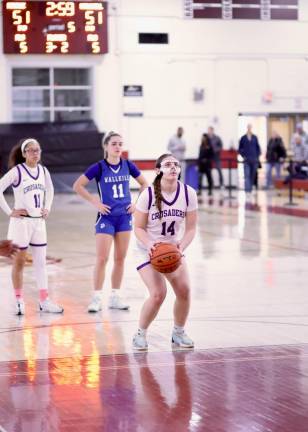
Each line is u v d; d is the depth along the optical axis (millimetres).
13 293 14445
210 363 9617
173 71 38938
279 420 7555
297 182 35781
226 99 39562
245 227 24297
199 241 21203
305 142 36781
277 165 38562
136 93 38594
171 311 12680
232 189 39875
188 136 39281
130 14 38250
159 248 9922
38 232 12672
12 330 11523
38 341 10844
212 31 39156
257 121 40094
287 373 9164
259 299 13594
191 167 37594
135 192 38000
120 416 7703
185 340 10422
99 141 37500
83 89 38438
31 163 12508
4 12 36844
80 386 8719
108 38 38000
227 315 12352
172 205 10102
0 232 23312
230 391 8477
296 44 40094
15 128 37125
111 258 18406
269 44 39812
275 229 23766
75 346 10547
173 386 8680
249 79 39750
